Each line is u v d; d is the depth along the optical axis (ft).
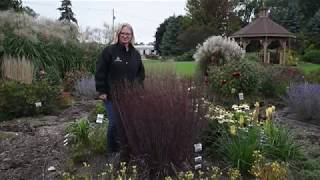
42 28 54.24
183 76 19.61
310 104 32.04
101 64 18.66
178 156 15.98
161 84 16.46
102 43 61.36
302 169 17.54
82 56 57.67
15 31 48.70
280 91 42.09
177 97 15.94
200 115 16.39
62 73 54.65
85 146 20.02
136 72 18.97
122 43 18.88
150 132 15.76
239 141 18.03
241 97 34.19
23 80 43.50
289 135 20.44
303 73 51.70
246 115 21.17
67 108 38.22
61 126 28.84
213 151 19.01
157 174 15.88
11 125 29.60
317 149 21.47
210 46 49.06
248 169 17.16
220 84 36.78
